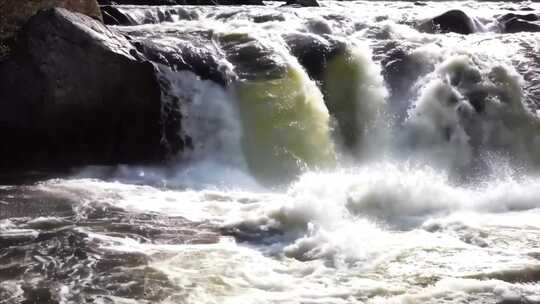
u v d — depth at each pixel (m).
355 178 7.52
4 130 8.48
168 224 6.30
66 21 8.77
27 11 9.41
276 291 4.70
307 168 9.23
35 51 8.54
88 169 8.63
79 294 4.54
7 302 4.37
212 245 5.72
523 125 9.96
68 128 8.69
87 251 5.39
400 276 5.00
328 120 9.69
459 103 9.97
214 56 9.91
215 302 4.46
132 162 8.91
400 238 5.99
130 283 4.76
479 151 9.73
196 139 9.28
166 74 9.33
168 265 5.16
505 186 8.11
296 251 5.60
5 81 8.51
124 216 6.48
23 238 5.66
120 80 8.73
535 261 5.34
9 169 8.47
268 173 9.12
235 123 9.44
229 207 7.04
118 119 8.86
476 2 24.89
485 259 5.39
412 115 9.98
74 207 6.71
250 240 5.93
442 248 5.68
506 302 4.50
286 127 9.44
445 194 7.27
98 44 8.73
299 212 6.43
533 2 24.55
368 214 6.73
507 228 6.38
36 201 6.84
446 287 4.74
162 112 9.11
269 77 9.74
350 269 5.16
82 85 8.62
